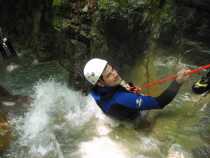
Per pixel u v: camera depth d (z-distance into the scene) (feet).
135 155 5.25
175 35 6.88
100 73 5.38
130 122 5.80
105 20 6.51
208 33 6.68
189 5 6.73
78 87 7.23
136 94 5.35
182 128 5.32
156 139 5.37
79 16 6.89
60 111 6.69
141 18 6.62
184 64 6.60
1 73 8.12
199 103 5.63
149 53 6.86
